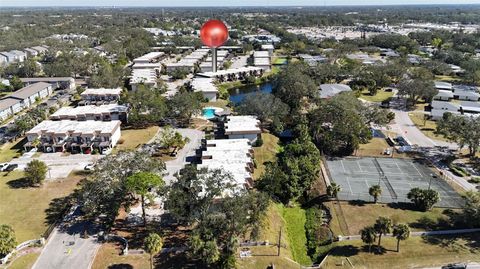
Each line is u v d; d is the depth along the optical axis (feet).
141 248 215.31
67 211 251.60
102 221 241.35
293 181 276.82
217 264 195.31
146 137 386.32
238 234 210.59
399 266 206.18
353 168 324.19
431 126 425.69
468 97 528.63
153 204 255.29
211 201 211.82
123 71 612.29
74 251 213.05
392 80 622.13
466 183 296.10
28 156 340.39
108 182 226.99
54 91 570.46
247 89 620.08
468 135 330.34
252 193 215.92
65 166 320.50
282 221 256.93
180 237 226.99
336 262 211.20
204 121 436.35
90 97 504.43
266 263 208.03
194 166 238.68
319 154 326.65
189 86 570.46
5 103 458.50
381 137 390.42
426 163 332.19
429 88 491.31
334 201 272.72
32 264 202.39
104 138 351.25
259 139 363.15
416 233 231.09
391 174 312.71
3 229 206.80
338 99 388.78
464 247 219.41
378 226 213.46
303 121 390.01
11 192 278.05
